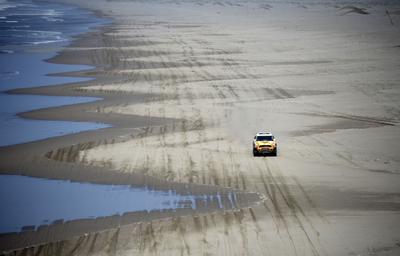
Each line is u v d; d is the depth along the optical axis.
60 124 80.31
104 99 95.94
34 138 73.56
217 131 77.19
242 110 89.19
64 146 70.00
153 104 92.62
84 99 95.81
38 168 62.34
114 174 60.09
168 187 56.16
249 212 49.47
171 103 93.44
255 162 63.53
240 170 60.81
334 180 57.34
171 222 47.81
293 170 60.53
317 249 42.34
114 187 56.50
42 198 54.00
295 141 72.31
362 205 50.78
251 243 43.47
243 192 54.25
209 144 71.06
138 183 57.47
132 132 76.25
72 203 52.72
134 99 96.12
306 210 49.72
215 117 84.62
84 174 60.34
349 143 71.19
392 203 51.25
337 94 101.94
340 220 47.56
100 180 58.50
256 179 57.84
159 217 48.97
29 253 42.81
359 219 47.78
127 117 84.19
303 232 45.28
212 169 61.28
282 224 46.88
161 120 82.62
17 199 53.81
